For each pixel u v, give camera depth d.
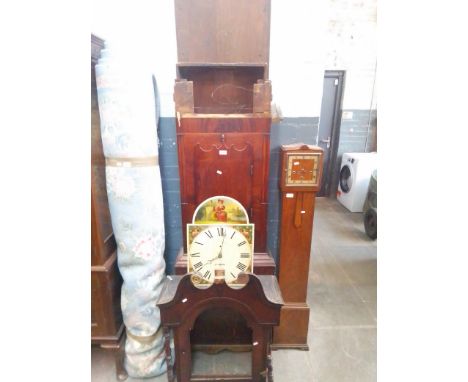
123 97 1.10
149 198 1.21
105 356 1.53
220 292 1.03
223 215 1.20
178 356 1.12
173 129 1.46
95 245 1.25
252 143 1.14
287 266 1.45
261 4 1.08
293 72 1.37
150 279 1.28
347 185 3.88
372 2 3.48
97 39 1.16
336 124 4.04
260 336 1.09
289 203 1.35
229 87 1.25
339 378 1.40
